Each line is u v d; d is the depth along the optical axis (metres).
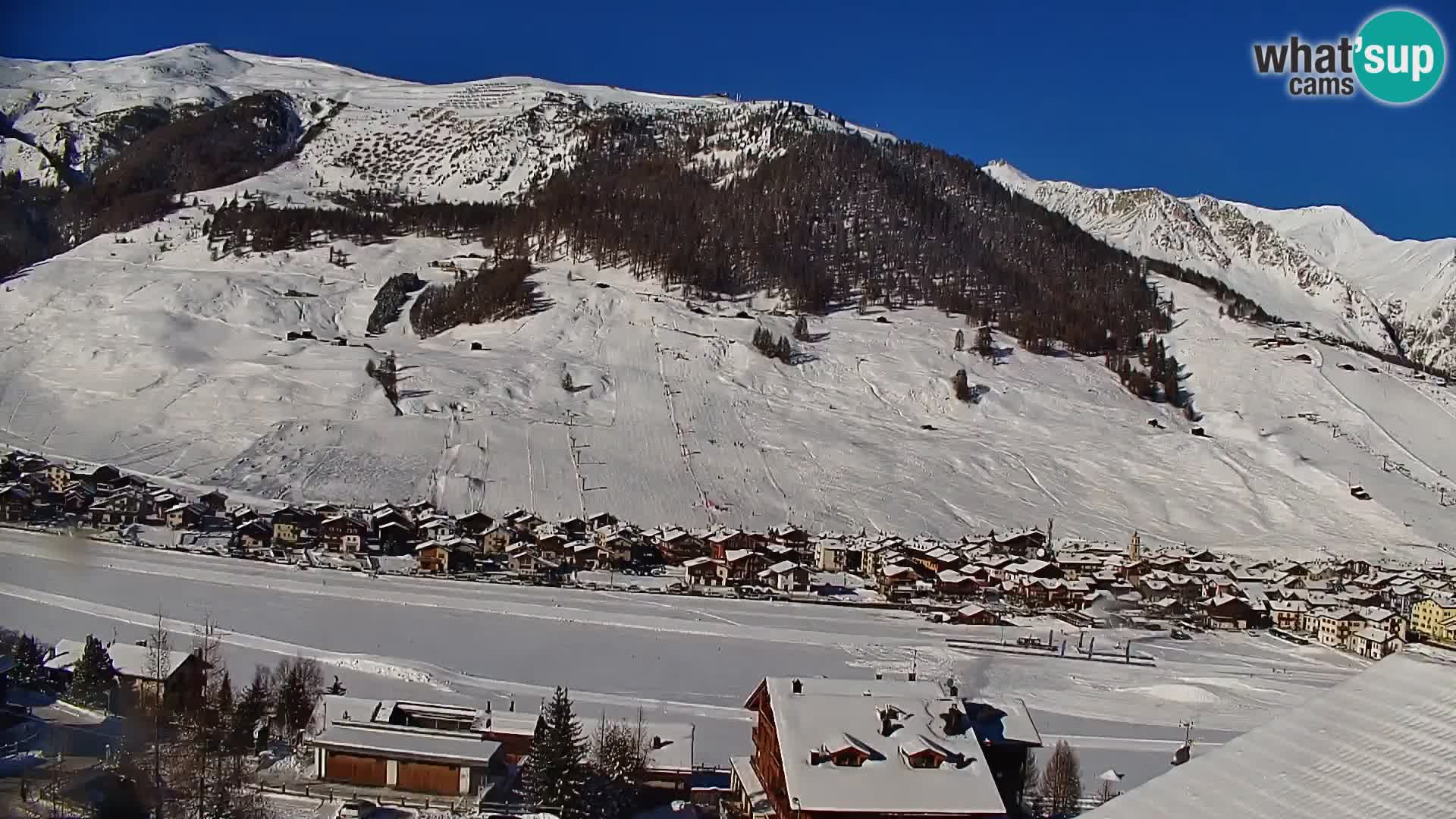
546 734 40.78
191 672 48.91
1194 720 59.59
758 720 45.50
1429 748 14.53
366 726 43.06
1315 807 14.12
